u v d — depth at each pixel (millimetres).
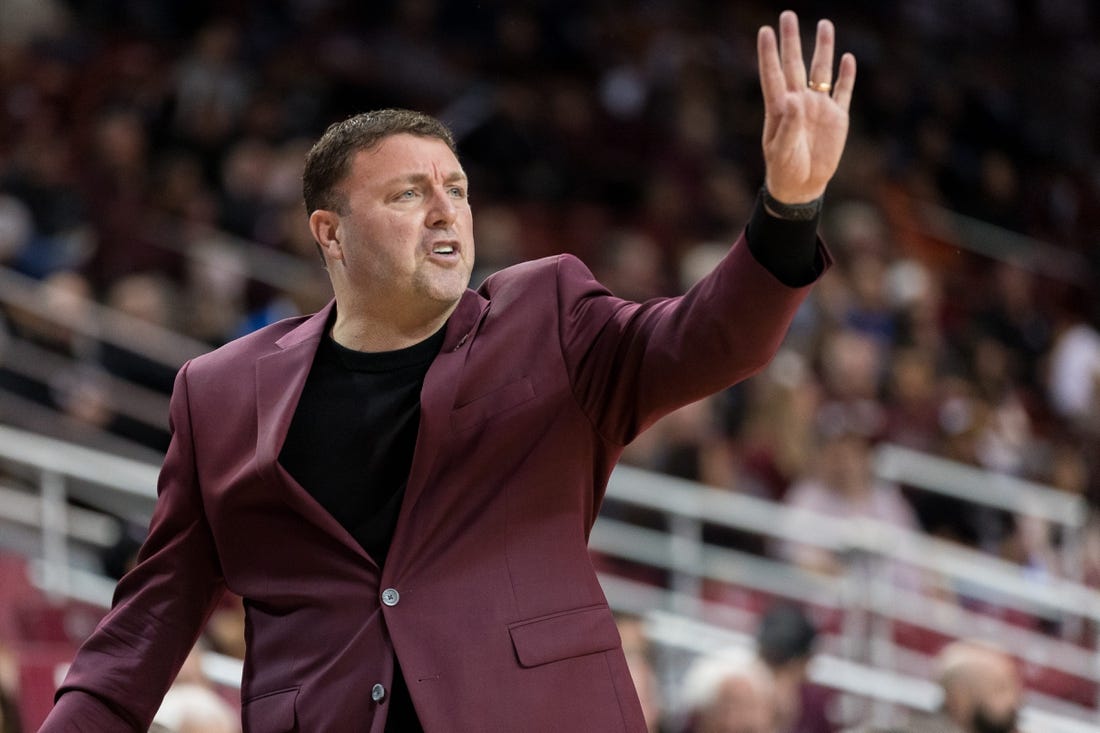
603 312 6656
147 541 7086
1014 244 41406
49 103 32125
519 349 6621
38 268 25531
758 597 22922
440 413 6414
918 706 19250
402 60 37156
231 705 15516
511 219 32906
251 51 34469
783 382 26781
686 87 39688
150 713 6883
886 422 29062
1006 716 14609
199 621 7031
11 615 17547
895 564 23172
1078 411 34625
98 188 27969
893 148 42219
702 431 25062
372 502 6594
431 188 6590
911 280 34500
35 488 20812
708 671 15594
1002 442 30469
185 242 27688
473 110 35719
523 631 6227
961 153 43906
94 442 22109
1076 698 22922
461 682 6121
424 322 6703
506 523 6422
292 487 6496
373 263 6555
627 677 6344
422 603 6289
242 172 29688
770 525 22562
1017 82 48156
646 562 22516
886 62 45438
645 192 36250
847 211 36500
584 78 39344
